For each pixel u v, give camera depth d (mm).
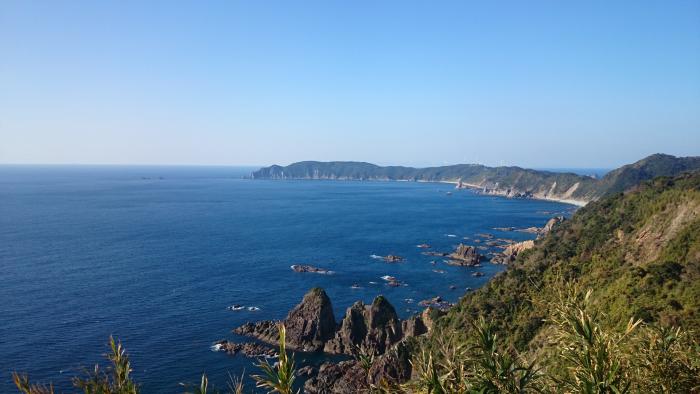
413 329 92000
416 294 127375
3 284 121938
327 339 96625
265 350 88625
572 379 14742
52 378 73062
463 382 13812
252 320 103812
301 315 97000
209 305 112188
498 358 14406
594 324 15125
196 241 193750
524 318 70312
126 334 92062
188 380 76312
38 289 118000
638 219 96562
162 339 91000
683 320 47906
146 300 113000
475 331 15078
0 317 97688
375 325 94500
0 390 69875
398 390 15883
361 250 183500
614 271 74000
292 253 174750
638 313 52031
